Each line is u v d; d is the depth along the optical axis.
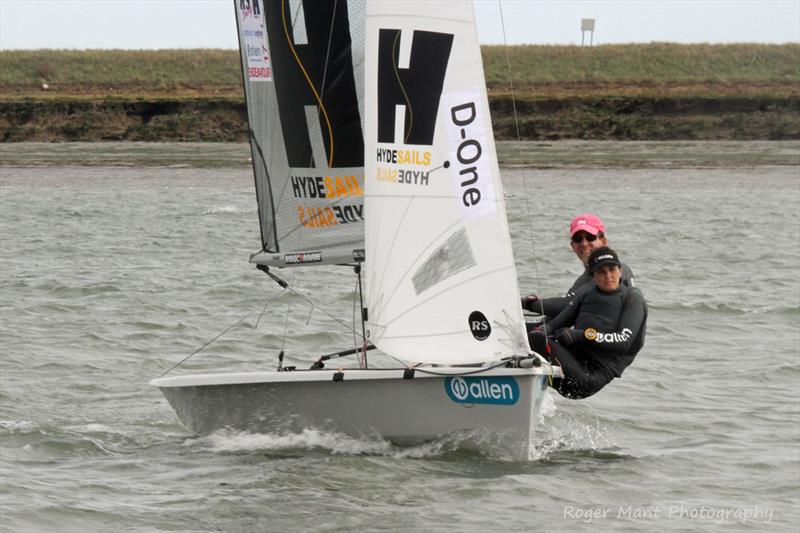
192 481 29.23
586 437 34.56
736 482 30.58
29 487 28.95
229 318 53.19
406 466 29.89
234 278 64.50
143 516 26.97
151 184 130.38
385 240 29.09
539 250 77.75
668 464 32.00
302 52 31.20
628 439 34.62
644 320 31.06
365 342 30.69
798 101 177.00
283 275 65.69
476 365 29.52
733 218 98.06
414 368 29.58
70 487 29.02
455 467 29.89
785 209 105.06
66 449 32.41
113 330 50.19
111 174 140.50
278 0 31.22
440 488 28.53
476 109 28.41
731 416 37.34
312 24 31.11
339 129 31.33
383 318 29.33
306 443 31.14
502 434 29.81
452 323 28.95
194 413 32.12
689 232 88.62
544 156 154.62
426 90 28.45
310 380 30.16
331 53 31.06
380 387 30.03
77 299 58.09
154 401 38.06
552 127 177.12
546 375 29.78
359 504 27.52
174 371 42.84
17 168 146.50
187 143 178.00
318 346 47.25
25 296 58.62
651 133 175.25
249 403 31.22
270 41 31.48
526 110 179.88
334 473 29.25
